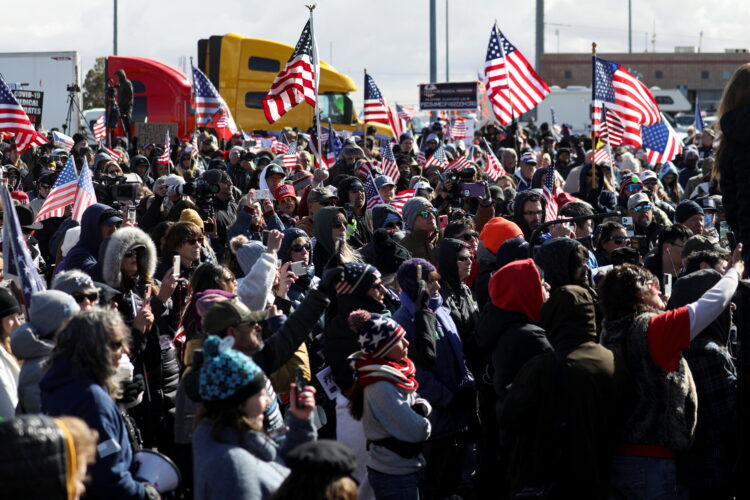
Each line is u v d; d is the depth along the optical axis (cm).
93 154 1900
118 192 1025
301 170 1363
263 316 482
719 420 510
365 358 539
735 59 8894
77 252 753
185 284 679
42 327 511
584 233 937
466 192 1082
